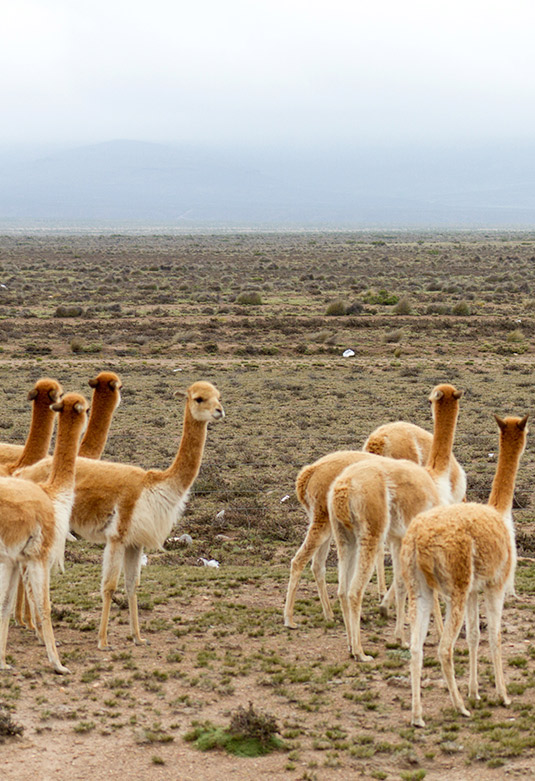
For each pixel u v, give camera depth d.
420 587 13.53
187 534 28.00
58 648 16.66
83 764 11.91
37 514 14.83
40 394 18.61
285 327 88.00
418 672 13.34
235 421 48.53
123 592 21.06
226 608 19.94
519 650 16.83
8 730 12.49
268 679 15.26
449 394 19.30
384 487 16.28
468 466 37.81
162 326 88.06
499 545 13.62
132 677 15.16
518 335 81.25
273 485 34.88
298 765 12.05
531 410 51.62
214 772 11.82
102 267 172.75
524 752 12.28
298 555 18.50
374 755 12.36
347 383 61.66
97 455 19.98
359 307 96.69
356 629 16.41
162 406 52.91
